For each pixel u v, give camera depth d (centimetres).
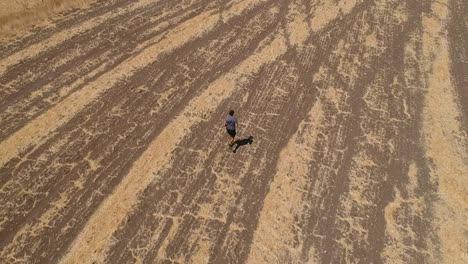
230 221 1071
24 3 1939
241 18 1925
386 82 1579
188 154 1259
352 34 1844
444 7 2084
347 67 1647
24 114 1379
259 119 1395
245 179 1188
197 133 1334
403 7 2066
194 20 1895
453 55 1748
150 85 1520
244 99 1477
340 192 1159
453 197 1152
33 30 1789
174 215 1080
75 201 1108
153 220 1066
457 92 1545
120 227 1048
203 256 990
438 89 1555
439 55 1742
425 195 1155
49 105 1419
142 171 1198
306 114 1423
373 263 990
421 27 1919
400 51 1752
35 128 1327
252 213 1094
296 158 1258
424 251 1017
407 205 1127
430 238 1047
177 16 1925
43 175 1176
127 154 1252
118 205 1100
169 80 1548
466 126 1394
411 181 1196
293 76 1591
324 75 1602
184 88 1515
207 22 1886
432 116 1433
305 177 1198
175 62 1638
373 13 2003
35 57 1633
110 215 1074
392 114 1434
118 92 1484
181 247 1008
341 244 1029
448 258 1002
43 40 1731
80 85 1509
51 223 1052
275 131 1352
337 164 1243
